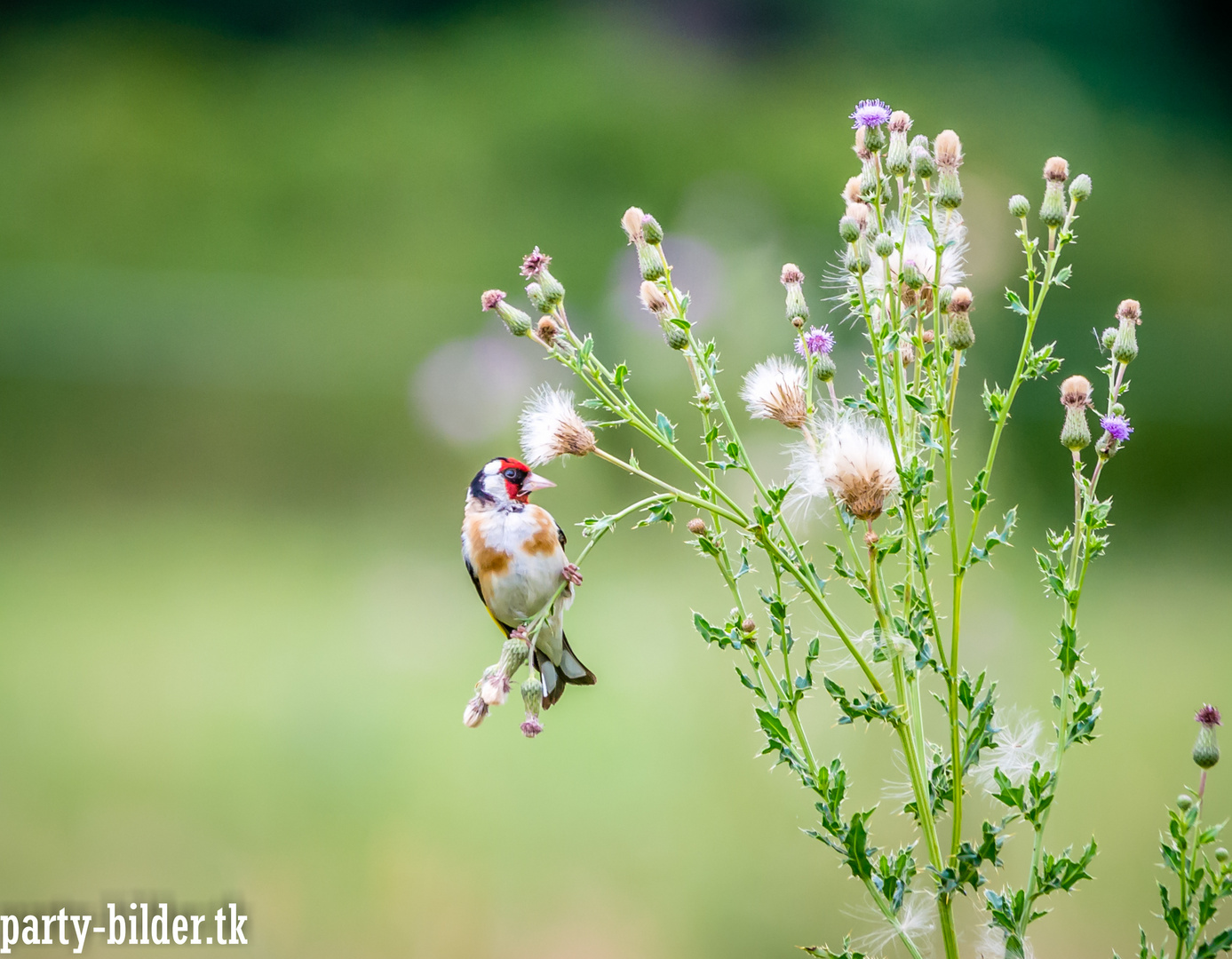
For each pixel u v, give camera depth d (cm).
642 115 2847
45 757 970
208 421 2016
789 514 350
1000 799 319
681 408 1177
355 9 3209
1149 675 1133
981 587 906
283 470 1980
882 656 319
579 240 2605
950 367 343
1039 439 1892
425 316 2111
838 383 1144
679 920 740
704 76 3094
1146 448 1945
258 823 860
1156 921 706
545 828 823
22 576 1557
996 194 2523
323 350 2042
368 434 1984
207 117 2839
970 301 317
